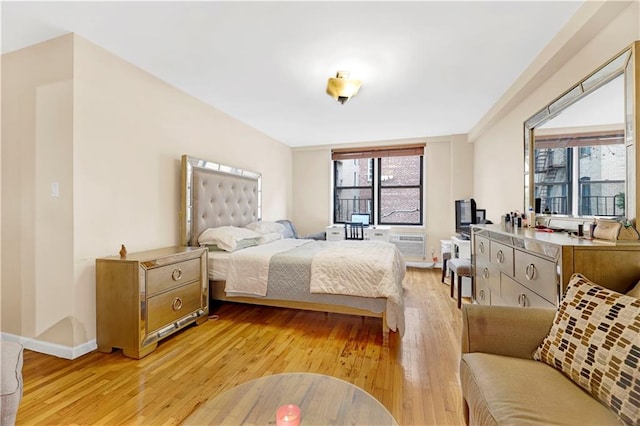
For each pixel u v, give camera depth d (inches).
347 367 78.5
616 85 65.7
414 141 207.8
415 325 107.0
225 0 68.1
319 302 101.9
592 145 73.6
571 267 55.8
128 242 98.4
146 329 84.0
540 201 100.3
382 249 123.4
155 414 59.8
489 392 40.6
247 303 120.7
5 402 40.7
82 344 84.0
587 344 41.0
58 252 83.5
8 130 89.8
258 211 177.6
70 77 82.0
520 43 85.4
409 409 61.9
